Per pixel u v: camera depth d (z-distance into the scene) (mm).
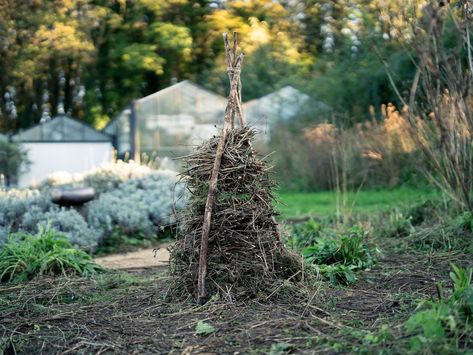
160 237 9461
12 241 6621
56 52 27266
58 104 31641
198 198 4910
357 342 3664
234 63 5109
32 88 30453
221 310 4469
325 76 20500
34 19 26344
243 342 3844
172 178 10664
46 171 21156
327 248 6223
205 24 27688
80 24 27141
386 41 18500
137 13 27609
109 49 28375
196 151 5102
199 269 4699
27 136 21094
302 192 15703
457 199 7539
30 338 4176
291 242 6293
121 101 29281
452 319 3418
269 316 4344
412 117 7371
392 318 4152
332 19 25250
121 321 4457
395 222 8148
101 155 21203
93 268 6488
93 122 30109
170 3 27594
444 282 5344
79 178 10977
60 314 4680
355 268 5953
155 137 18625
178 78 28906
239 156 4871
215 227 4801
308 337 3824
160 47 27500
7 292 5602
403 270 5969
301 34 26906
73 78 30734
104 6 28250
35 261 6207
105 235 8672
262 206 4949
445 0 6051
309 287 5059
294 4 27406
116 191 10062
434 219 8266
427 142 7895
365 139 14555
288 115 19922
